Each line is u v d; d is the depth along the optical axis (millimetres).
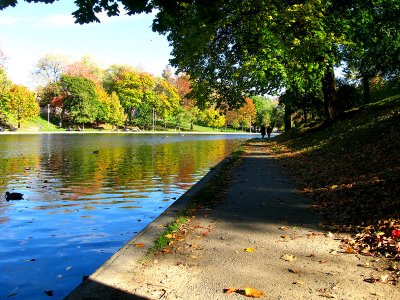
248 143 36031
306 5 15359
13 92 76375
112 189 13570
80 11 6152
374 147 13195
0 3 5629
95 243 7309
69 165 21125
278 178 12414
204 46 17703
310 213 7574
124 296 3992
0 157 25359
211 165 21688
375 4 17500
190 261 5023
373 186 8617
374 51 22172
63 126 93812
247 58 17266
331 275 4531
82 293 4062
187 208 7941
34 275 5699
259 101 111375
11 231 8141
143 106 105375
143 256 5191
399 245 5250
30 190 13289
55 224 8734
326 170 12711
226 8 14750
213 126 120875
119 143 43906
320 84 23406
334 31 17828
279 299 3918
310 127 30734
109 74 118000
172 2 6336
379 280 4355
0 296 4969
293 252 5352
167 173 18078
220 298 3949
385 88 34469
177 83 124250
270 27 15938
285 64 17125
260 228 6578
